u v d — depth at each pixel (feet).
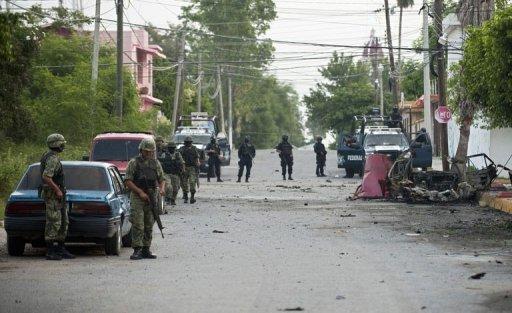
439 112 259.80
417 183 209.67
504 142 315.99
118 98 284.41
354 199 220.84
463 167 216.13
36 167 112.68
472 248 118.52
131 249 119.96
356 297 77.61
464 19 317.42
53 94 285.84
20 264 101.91
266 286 84.12
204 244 123.65
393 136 334.85
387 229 146.61
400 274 92.38
